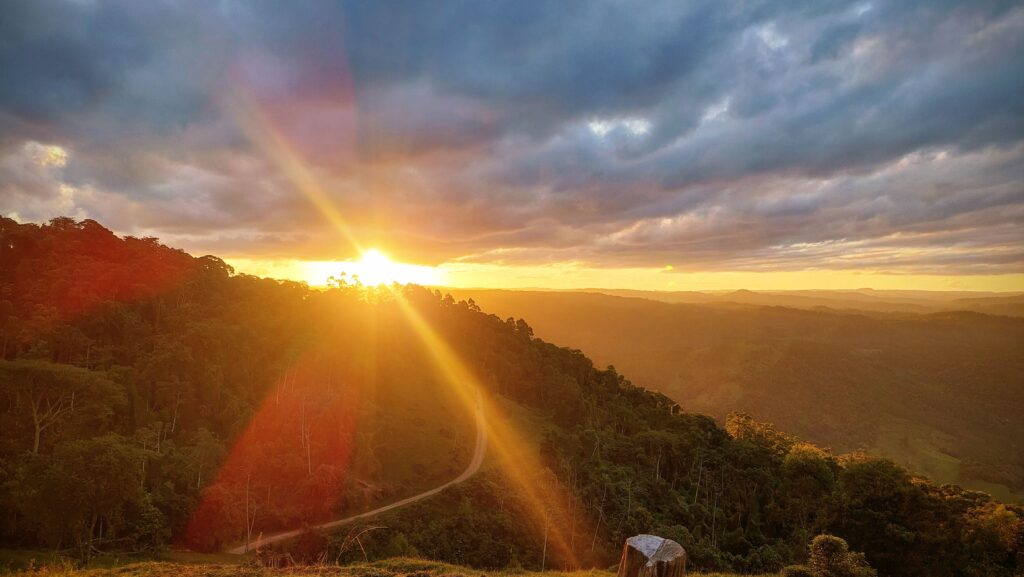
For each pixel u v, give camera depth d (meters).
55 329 67.12
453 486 60.69
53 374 51.00
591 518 58.88
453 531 50.56
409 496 60.00
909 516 35.47
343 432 63.47
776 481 72.81
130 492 35.12
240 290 100.00
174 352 65.38
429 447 72.69
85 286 76.75
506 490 60.78
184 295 89.00
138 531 38.59
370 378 84.44
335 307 102.06
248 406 64.88
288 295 101.62
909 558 33.78
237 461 55.88
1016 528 33.12
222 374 68.19
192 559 39.22
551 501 60.22
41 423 52.53
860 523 35.50
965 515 35.44
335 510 52.97
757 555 50.03
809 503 65.25
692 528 62.25
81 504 32.41
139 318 78.06
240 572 16.20
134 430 56.91
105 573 17.77
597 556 52.56
